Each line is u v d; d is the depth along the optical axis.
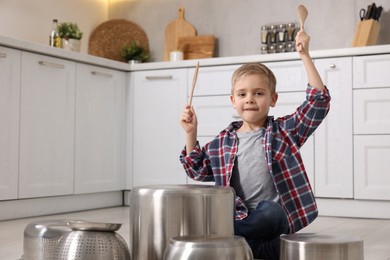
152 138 3.87
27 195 3.12
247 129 1.91
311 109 1.80
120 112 3.91
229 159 1.85
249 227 1.72
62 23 3.98
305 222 1.80
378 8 3.71
